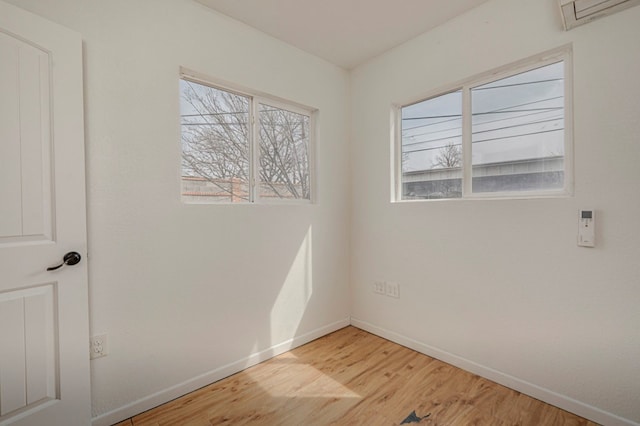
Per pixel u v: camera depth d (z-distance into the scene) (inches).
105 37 61.7
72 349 55.4
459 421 61.6
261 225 87.3
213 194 81.4
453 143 87.5
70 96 55.3
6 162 49.3
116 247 63.0
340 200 110.0
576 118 62.8
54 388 53.8
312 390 72.8
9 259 49.1
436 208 86.9
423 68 89.0
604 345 59.7
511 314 72.4
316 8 77.1
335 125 107.8
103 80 61.4
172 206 70.6
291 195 98.6
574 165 63.4
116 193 63.0
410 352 91.7
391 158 99.2
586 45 61.3
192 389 72.8
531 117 72.7
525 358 70.2
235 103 86.2
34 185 51.9
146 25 66.9
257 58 86.0
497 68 75.1
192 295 73.6
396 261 97.8
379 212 102.8
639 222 56.0
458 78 81.4
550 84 69.7
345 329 109.9
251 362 84.4
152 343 67.5
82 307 56.7
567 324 64.2
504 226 73.4
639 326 56.1
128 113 64.5
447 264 84.6
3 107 49.0
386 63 99.0
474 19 77.8
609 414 59.0
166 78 69.7
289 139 98.3
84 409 56.8
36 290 52.1
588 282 61.6
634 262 56.5
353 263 112.3
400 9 77.9
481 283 77.6
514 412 64.1
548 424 60.4
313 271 101.3
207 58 76.0
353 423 61.6
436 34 85.7
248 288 84.3
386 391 72.1
